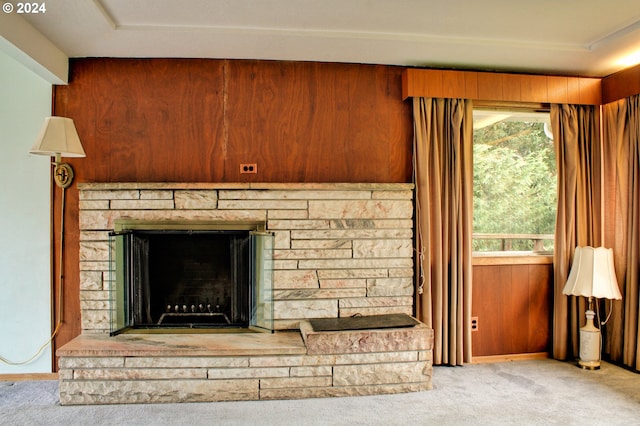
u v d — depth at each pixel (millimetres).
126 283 2867
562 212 3322
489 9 2412
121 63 3014
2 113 2961
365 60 3107
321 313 3008
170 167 3039
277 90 3104
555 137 3346
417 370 2693
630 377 2939
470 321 3184
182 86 3043
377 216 3068
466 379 2893
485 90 3162
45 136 2520
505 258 3344
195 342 2658
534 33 2730
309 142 3127
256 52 2943
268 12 2426
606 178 3379
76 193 3000
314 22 2561
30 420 2283
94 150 3008
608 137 3354
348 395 2617
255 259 2938
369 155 3182
